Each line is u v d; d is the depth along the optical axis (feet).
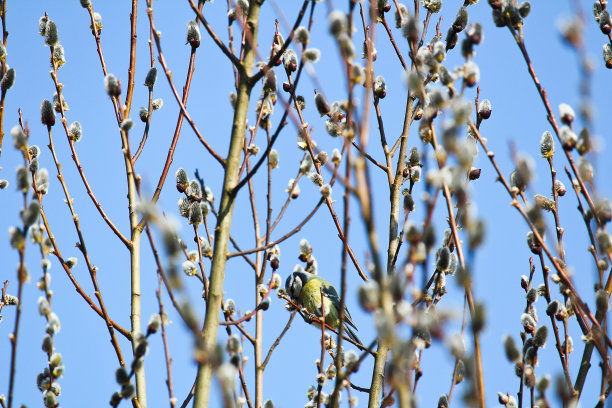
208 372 24.53
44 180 29.81
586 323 24.25
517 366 23.81
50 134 31.37
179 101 28.40
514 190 22.48
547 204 27.50
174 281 15.26
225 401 14.75
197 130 27.86
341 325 20.29
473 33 21.53
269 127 31.58
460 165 17.76
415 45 24.06
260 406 29.04
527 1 23.80
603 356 22.58
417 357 23.07
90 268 30.53
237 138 27.66
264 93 30.37
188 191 30.42
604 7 29.76
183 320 23.39
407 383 16.78
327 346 32.30
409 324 16.24
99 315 29.43
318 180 31.19
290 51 32.35
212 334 24.86
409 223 17.11
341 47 18.80
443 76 21.47
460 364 23.57
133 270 32.32
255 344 30.66
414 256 16.76
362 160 15.89
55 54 33.17
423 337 20.47
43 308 23.63
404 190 35.53
